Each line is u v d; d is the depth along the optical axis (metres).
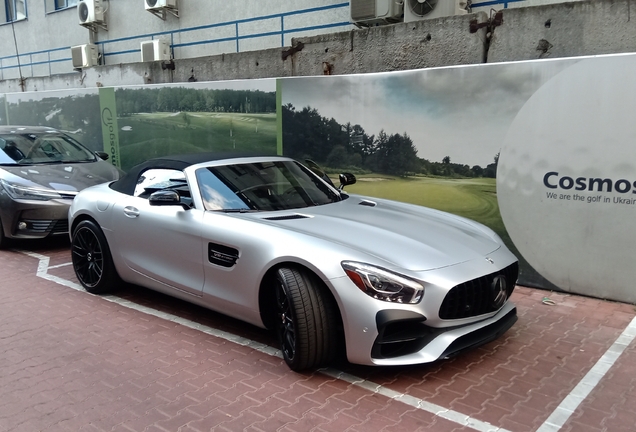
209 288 4.10
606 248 4.91
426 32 6.48
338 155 6.81
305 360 3.41
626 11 5.16
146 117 9.43
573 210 5.03
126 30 13.20
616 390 3.35
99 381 3.52
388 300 3.16
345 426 2.95
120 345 4.09
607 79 4.70
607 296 4.98
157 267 4.55
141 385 3.46
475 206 5.70
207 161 4.69
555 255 5.20
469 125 5.61
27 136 8.12
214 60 9.16
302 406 3.16
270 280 3.73
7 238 7.14
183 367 3.71
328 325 3.38
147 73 10.45
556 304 4.92
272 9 10.34
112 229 4.93
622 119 4.66
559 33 5.56
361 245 3.49
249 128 7.82
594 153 4.84
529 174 5.25
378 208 4.58
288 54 7.98
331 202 4.70
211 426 2.96
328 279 3.27
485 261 3.57
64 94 10.90
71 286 5.60
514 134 5.30
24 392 3.39
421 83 5.93
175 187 4.55
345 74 7.01
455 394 3.29
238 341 4.15
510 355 3.86
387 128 6.30
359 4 8.10
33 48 16.02
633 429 2.92
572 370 3.62
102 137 10.30
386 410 3.11
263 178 4.66
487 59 6.07
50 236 7.68
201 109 8.48
